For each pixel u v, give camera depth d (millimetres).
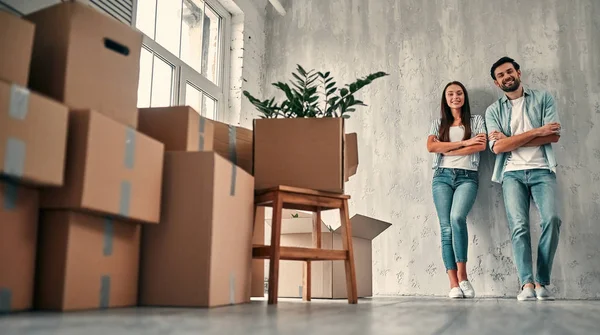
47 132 1266
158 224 1741
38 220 1402
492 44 3811
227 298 1817
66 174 1369
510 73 3486
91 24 1530
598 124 3535
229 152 2361
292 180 2152
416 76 3941
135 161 1564
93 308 1477
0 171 1146
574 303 2508
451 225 3402
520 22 3783
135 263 1696
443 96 3668
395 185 3844
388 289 3729
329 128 2176
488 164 3646
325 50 4207
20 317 1176
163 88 3205
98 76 1540
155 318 1222
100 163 1416
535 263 3488
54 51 1463
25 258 1319
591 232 3441
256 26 4246
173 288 1693
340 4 4246
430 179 3775
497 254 3557
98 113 1412
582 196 3488
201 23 3697
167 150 1840
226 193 1822
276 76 4305
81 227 1433
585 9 3686
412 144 3859
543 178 3252
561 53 3670
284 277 2812
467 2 3926
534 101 3447
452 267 3350
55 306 1364
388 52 4043
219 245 1751
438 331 1021
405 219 3779
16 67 1313
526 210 3275
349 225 2209
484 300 2838
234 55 4000
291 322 1179
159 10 3189
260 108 2424
